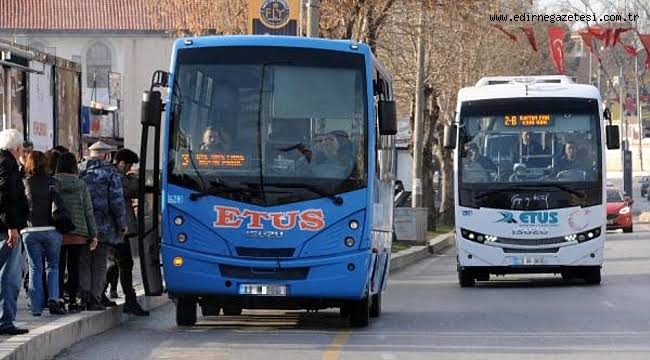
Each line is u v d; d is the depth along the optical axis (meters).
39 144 33.91
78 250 21.78
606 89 132.88
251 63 21.92
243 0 52.03
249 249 21.47
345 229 21.52
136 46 107.44
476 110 34.16
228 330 22.47
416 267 46.75
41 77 34.16
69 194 21.44
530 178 33.66
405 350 19.45
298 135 21.70
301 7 42.69
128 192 23.89
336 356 18.67
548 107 33.84
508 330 22.45
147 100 21.45
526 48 81.69
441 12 51.94
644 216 95.44
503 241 33.62
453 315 25.64
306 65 21.89
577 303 28.16
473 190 33.88
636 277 37.28
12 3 111.31
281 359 18.39
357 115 21.77
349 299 21.69
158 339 20.91
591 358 18.44
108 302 23.03
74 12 110.69
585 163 33.62
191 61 22.02
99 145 22.45
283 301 21.67
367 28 49.03
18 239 17.83
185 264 21.56
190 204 21.61
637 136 157.75
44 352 18.11
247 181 21.53
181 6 55.97
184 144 21.78
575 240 33.47
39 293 20.70
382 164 23.45
